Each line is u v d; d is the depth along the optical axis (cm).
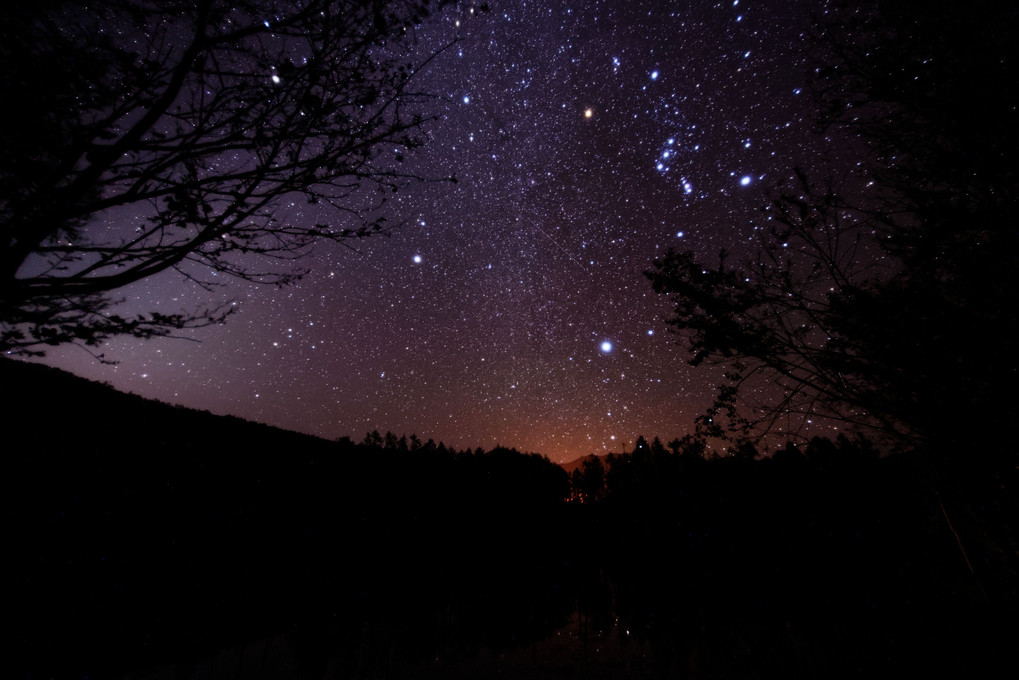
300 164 184
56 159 165
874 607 334
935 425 199
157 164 170
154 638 296
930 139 197
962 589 314
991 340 183
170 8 165
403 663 311
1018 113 170
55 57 150
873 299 197
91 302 189
